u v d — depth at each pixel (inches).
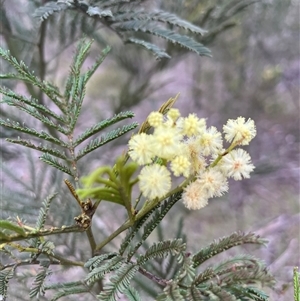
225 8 11.0
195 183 4.8
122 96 15.0
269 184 18.6
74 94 6.1
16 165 12.6
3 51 5.9
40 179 9.8
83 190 4.3
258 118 20.0
